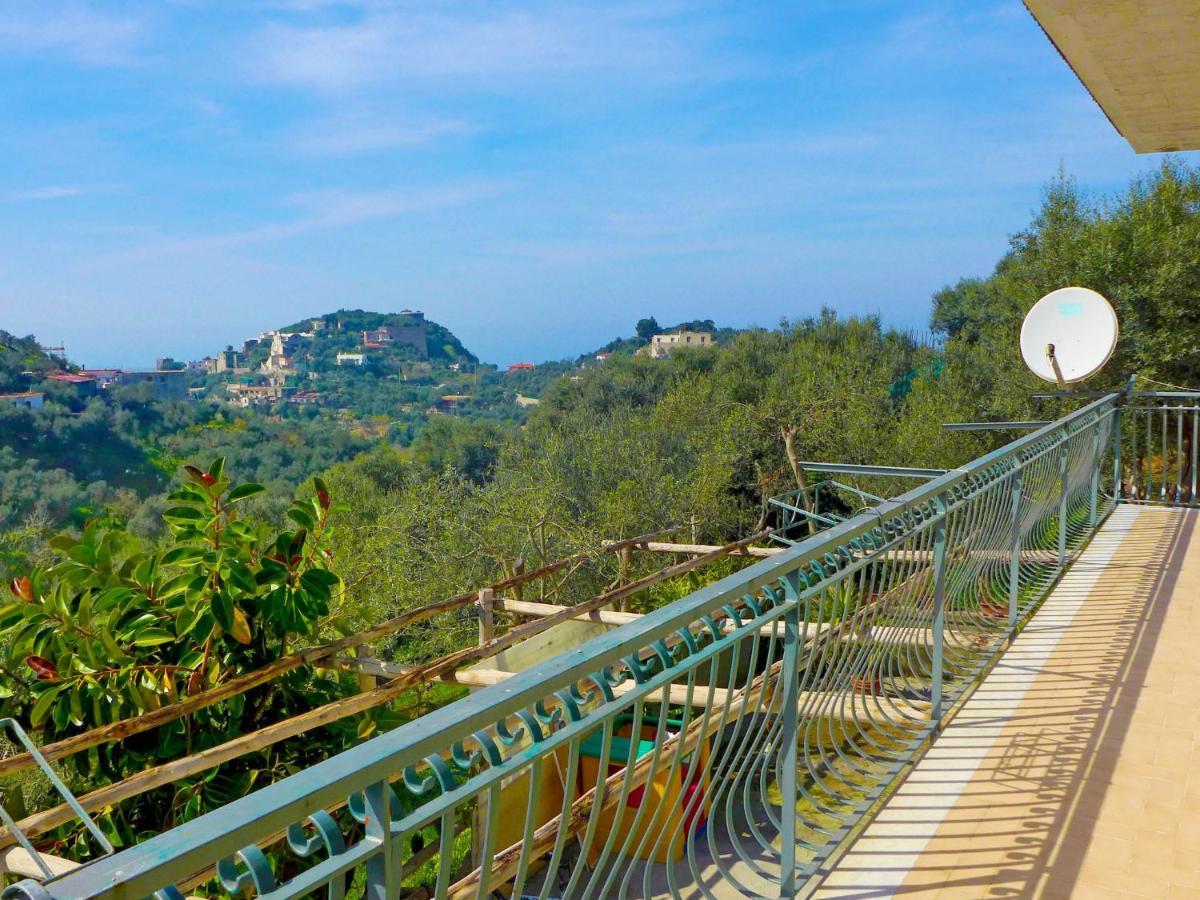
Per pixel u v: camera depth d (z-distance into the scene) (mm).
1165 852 2955
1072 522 7504
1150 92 5699
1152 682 4410
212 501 4090
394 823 1308
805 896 2725
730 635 2246
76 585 3936
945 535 3947
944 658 4590
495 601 5703
